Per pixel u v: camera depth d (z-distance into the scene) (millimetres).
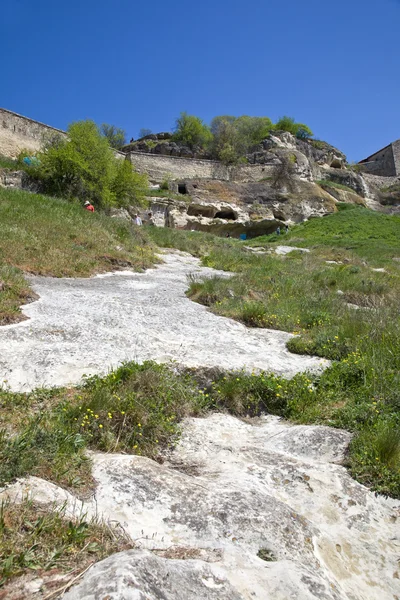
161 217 37094
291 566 2301
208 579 2051
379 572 2568
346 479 3332
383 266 18312
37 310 6629
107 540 2281
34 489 2541
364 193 55750
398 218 38125
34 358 4863
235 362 5402
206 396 4703
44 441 3092
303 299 9125
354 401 4734
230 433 4246
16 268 8805
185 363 5094
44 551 2092
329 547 2658
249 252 19594
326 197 45094
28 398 4012
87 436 3527
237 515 2648
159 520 2584
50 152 23734
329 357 6148
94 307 7176
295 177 45875
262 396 4910
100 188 24688
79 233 13391
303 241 28781
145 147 56156
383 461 3562
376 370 5219
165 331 6465
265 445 4008
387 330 6652
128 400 4027
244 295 9133
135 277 11133
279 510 2764
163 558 2139
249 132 60156
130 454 3512
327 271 13820
